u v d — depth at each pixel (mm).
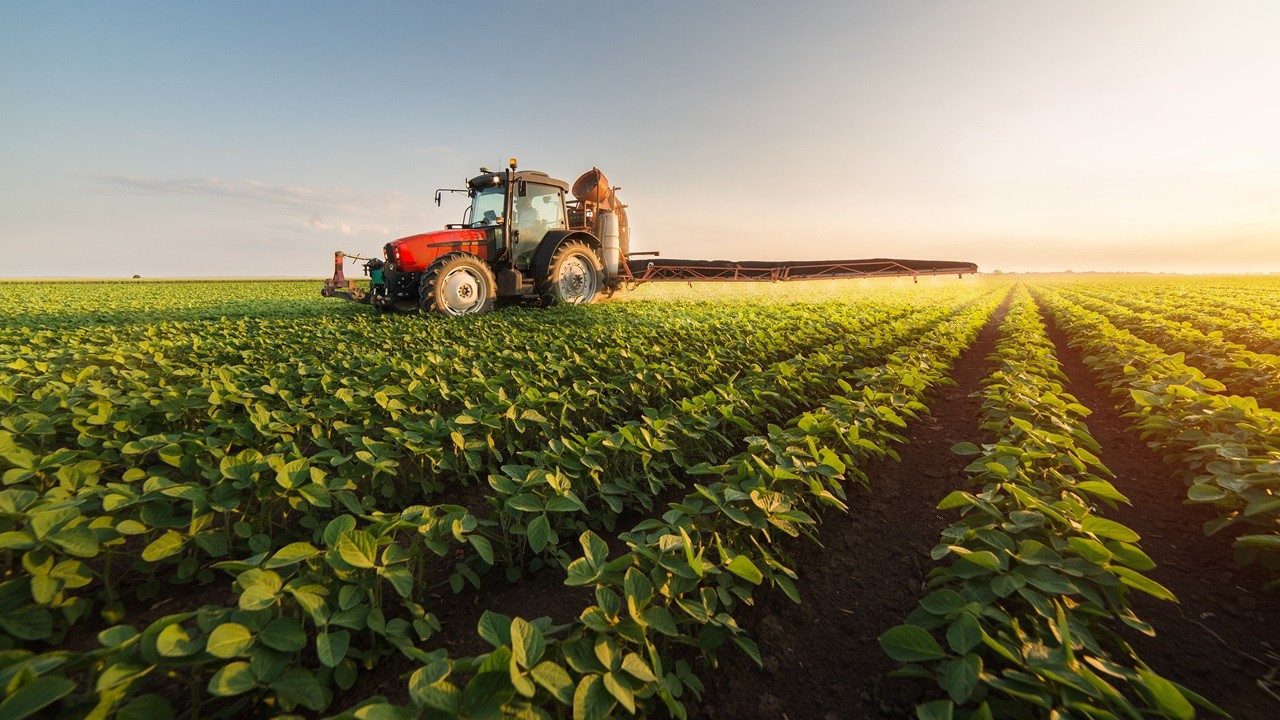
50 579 1966
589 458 3160
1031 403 4238
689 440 4125
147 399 4082
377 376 5035
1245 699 1958
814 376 5555
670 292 16688
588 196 13805
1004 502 2736
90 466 2830
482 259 11703
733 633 2076
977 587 2102
